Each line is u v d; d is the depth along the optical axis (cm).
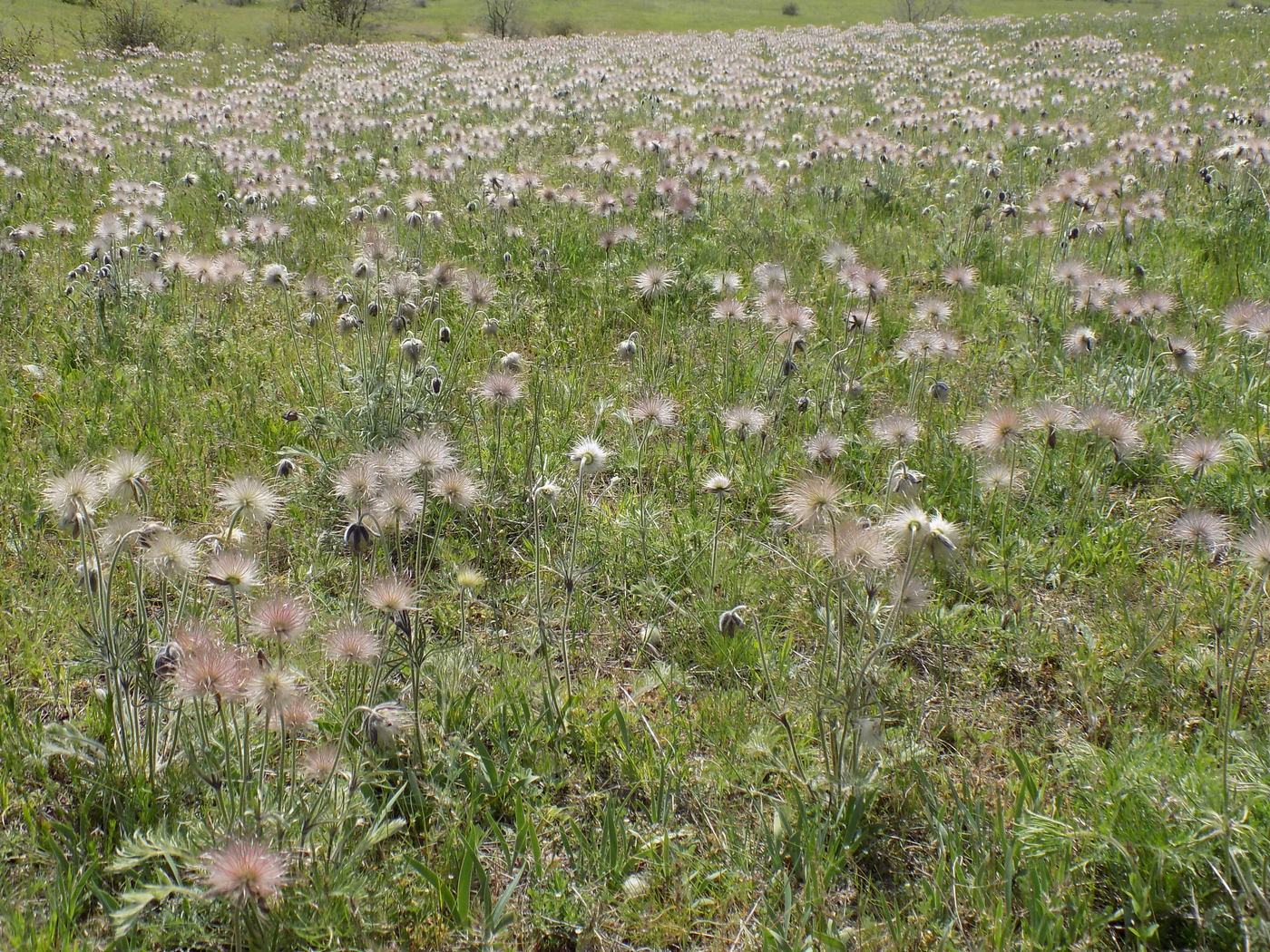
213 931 285
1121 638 416
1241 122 1377
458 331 720
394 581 329
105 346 677
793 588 450
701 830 338
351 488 372
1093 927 292
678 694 401
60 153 1277
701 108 1825
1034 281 815
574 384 641
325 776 306
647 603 448
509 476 535
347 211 1037
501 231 911
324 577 460
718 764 358
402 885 306
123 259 776
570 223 958
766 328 709
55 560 461
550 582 464
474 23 4950
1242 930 282
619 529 491
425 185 1074
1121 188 970
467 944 293
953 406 609
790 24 5269
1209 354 679
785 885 299
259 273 826
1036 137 1470
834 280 812
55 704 382
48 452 551
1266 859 296
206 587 411
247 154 1252
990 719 389
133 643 333
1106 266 823
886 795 344
